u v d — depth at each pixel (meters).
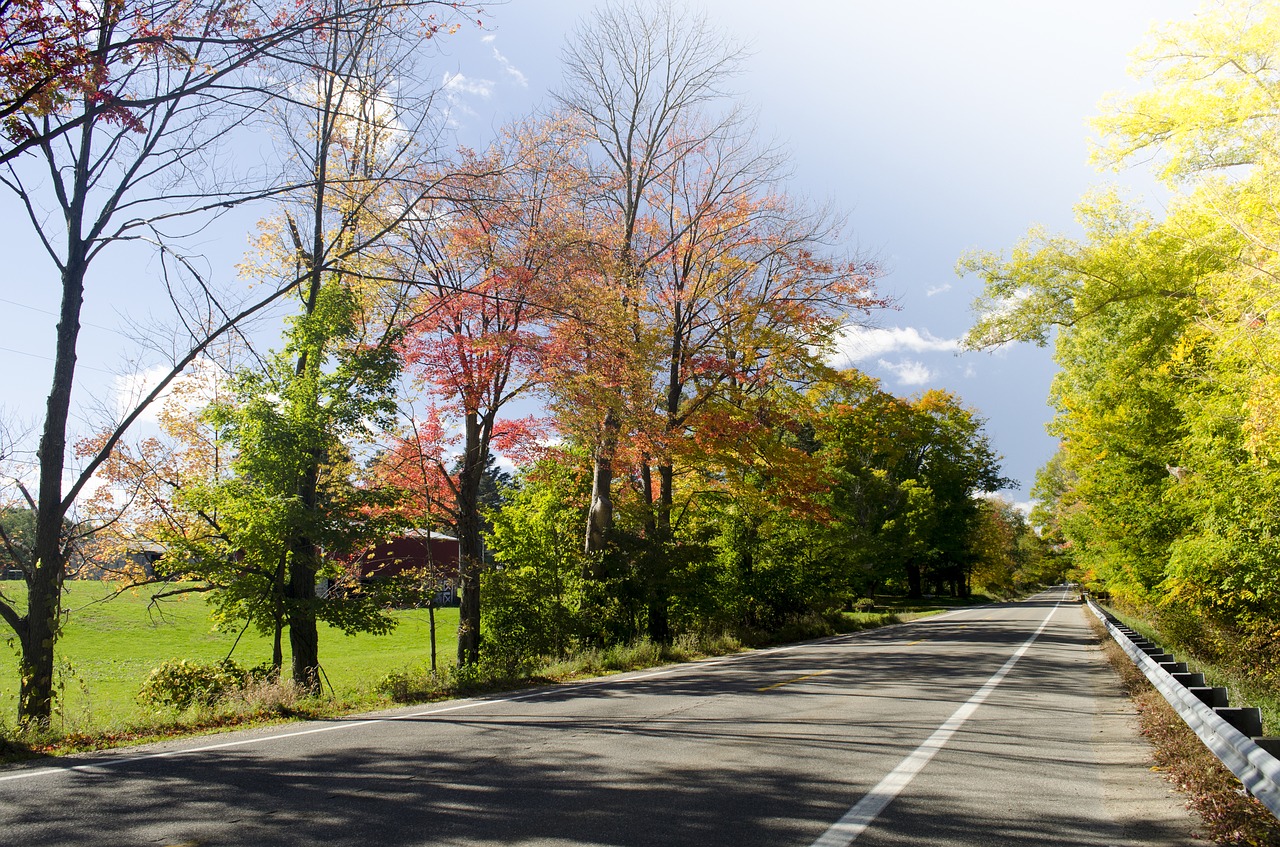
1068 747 8.18
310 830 4.87
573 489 26.64
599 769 6.71
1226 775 6.45
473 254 18.06
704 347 25.30
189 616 36.19
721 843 4.79
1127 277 19.80
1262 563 16.09
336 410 15.23
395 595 16.02
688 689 12.72
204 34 9.77
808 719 9.50
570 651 20.23
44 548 10.62
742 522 31.09
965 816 5.50
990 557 80.38
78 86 8.71
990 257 21.17
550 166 18.64
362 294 17.45
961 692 12.29
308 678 14.93
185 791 5.84
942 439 62.78
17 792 5.80
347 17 10.11
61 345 11.02
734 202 25.34
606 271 20.86
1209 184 13.37
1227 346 12.41
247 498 14.61
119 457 17.05
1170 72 16.30
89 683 20.45
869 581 54.12
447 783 6.16
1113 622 21.02
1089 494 31.67
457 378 17.94
